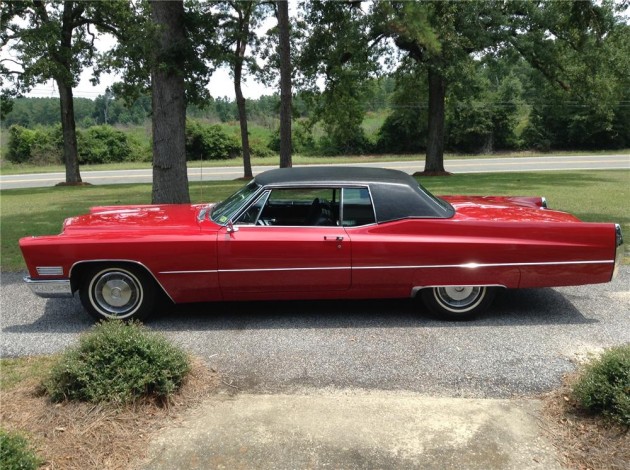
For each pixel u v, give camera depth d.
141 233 4.91
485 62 23.58
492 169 29.47
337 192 5.12
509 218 5.01
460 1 18.41
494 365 4.07
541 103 49.06
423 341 4.56
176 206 6.10
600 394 3.15
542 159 37.59
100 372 3.42
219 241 4.82
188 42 9.11
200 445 3.04
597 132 47.75
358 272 4.87
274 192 4.98
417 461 2.88
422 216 4.90
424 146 51.34
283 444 3.04
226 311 5.42
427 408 3.39
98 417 3.22
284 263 4.85
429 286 4.90
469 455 2.93
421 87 28.61
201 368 4.03
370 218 4.93
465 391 3.67
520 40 23.06
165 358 3.53
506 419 3.25
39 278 4.86
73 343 4.59
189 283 4.90
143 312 5.05
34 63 20.03
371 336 4.69
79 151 46.72
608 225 4.87
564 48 23.31
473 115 49.09
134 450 2.99
